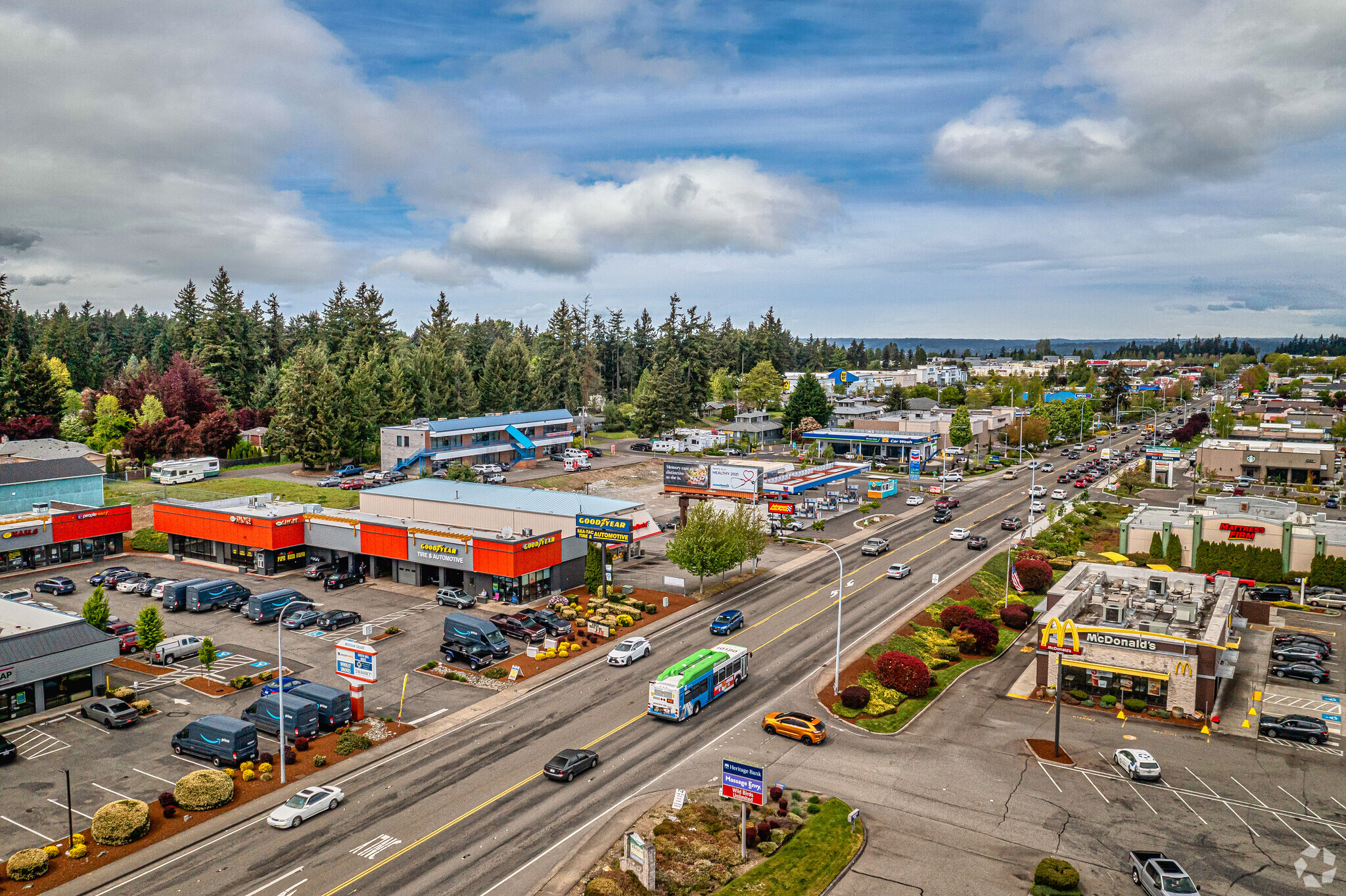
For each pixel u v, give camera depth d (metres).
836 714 48.22
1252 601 70.25
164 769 41.38
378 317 176.75
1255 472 137.38
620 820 36.22
